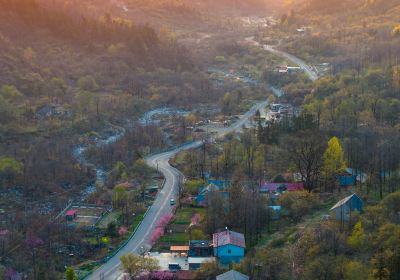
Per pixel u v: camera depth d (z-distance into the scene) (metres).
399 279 108.44
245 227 149.62
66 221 170.00
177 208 175.25
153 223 166.88
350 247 124.38
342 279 113.69
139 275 133.75
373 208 138.25
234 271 123.31
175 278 131.50
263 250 134.00
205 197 171.88
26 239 155.50
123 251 150.38
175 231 160.38
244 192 161.38
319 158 174.88
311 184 172.50
